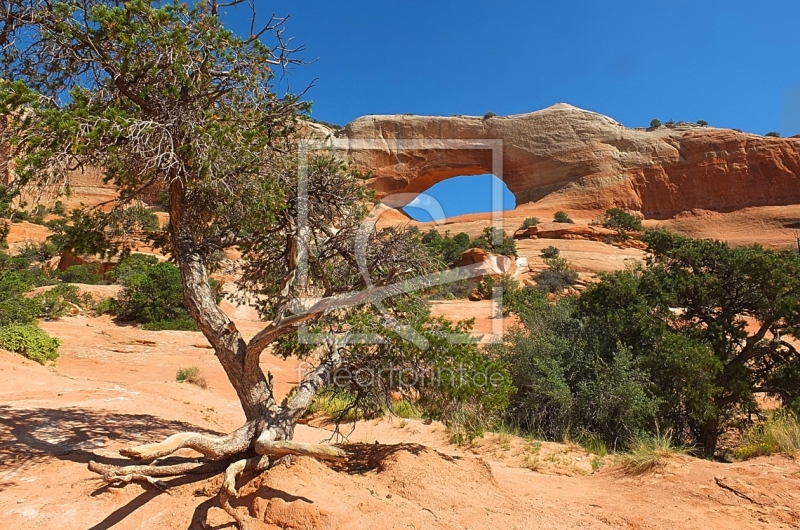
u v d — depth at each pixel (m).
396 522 3.96
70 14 4.39
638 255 49.84
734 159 78.25
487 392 5.52
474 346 5.67
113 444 5.75
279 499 3.91
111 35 4.35
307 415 10.68
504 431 9.16
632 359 10.34
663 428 9.34
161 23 4.42
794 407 9.46
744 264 10.94
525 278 39.81
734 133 80.06
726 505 4.81
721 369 9.62
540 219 69.31
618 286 11.35
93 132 3.82
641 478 5.89
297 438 8.05
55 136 3.78
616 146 81.69
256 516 3.87
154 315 23.58
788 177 76.00
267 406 4.87
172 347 18.56
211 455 4.46
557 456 7.70
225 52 4.67
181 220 5.11
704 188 78.31
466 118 79.38
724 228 72.12
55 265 41.28
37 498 4.24
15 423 6.16
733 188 77.56
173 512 4.11
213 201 5.40
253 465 4.41
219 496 4.18
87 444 5.63
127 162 4.65
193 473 4.75
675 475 5.71
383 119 56.56
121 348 17.78
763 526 4.34
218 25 4.65
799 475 5.25
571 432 9.26
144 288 23.91
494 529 4.20
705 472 5.60
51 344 14.15
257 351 4.79
